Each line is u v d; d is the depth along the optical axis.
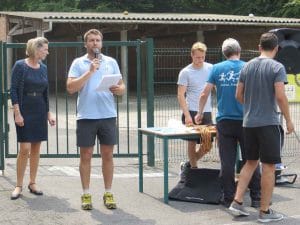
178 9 37.62
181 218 6.53
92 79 6.75
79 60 6.81
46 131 7.47
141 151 7.71
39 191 7.56
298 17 32.19
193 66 8.07
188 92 8.09
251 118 6.24
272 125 6.18
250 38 29.23
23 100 7.25
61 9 34.75
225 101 6.82
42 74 7.35
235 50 6.93
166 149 7.05
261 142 6.23
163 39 32.41
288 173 8.91
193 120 8.04
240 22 23.86
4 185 8.09
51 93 27.33
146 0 35.75
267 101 6.18
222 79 6.84
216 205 7.09
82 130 6.75
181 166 8.24
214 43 31.06
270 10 34.66
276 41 6.39
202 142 7.12
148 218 6.52
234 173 7.01
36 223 6.33
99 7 34.19
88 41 6.78
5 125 9.16
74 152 11.27
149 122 9.59
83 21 21.19
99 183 8.30
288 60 8.24
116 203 7.16
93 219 6.48
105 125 6.81
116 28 23.28
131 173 9.12
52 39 30.25
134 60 30.88
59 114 18.14
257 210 6.86
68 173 9.07
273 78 6.15
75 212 6.75
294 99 8.86
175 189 7.45
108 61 6.89
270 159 6.21
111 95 6.85
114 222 6.36
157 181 8.46
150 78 9.58
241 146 6.84
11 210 6.82
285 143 11.88
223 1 38.25
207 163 9.90
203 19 23.14
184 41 32.06
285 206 7.04
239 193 6.51
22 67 7.21
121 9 35.22
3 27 27.09
